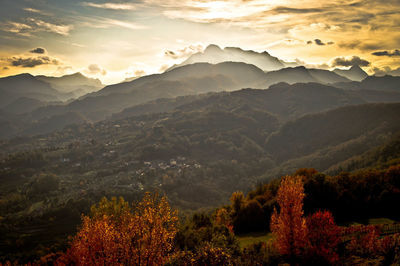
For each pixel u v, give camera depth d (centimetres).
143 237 1991
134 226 2023
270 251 2891
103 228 2027
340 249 2836
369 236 2780
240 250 3078
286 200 2825
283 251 2791
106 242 1964
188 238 3391
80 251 2033
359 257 2622
